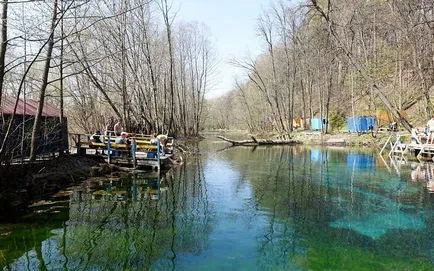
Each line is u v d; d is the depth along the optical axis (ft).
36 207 38.22
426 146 73.56
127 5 82.33
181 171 64.95
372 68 131.13
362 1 129.49
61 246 27.84
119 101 95.09
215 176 59.52
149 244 28.71
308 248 28.32
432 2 89.40
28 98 65.41
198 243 29.01
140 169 61.11
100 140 63.21
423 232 31.78
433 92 115.65
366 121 119.14
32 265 24.43
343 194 45.96
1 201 36.22
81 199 42.01
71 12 45.50
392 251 27.78
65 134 63.77
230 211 38.32
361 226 33.42
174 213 37.29
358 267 24.91
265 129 180.45
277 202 42.11
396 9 104.99
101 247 27.81
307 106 168.66
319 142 120.06
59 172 49.60
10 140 44.27
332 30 78.69
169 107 135.03
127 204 40.50
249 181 55.16
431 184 51.37
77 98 91.66
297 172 63.10
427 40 100.07
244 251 27.58
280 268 24.66
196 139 164.25
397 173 60.49
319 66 134.72
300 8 81.20
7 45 38.37
